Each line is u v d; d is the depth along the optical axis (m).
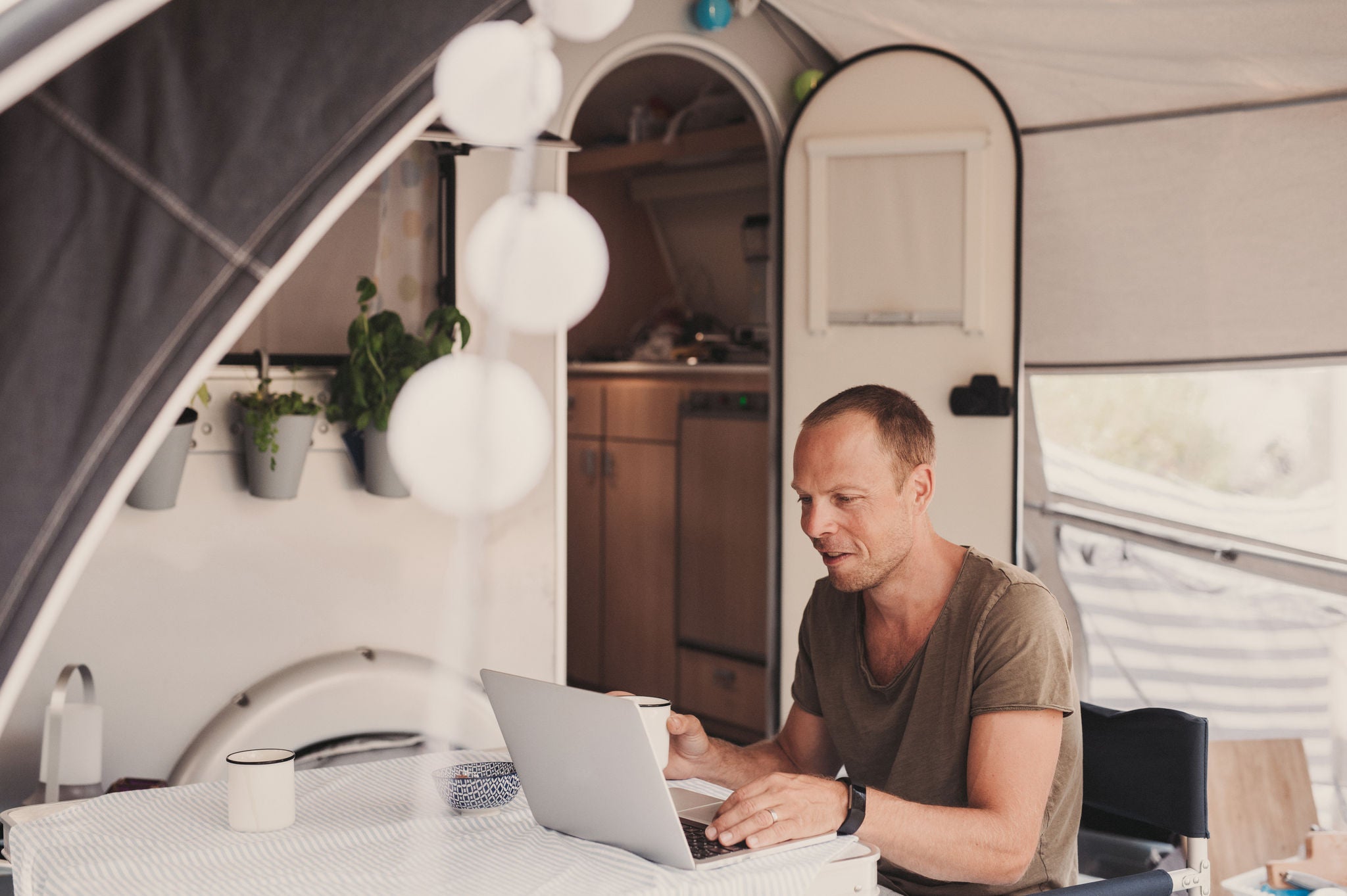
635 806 1.40
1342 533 3.27
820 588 2.02
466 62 1.33
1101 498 3.67
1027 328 3.78
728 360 4.64
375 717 3.17
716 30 3.84
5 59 0.98
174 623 2.98
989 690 1.70
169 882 1.35
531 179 3.46
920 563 1.83
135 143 1.21
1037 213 3.72
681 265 5.64
